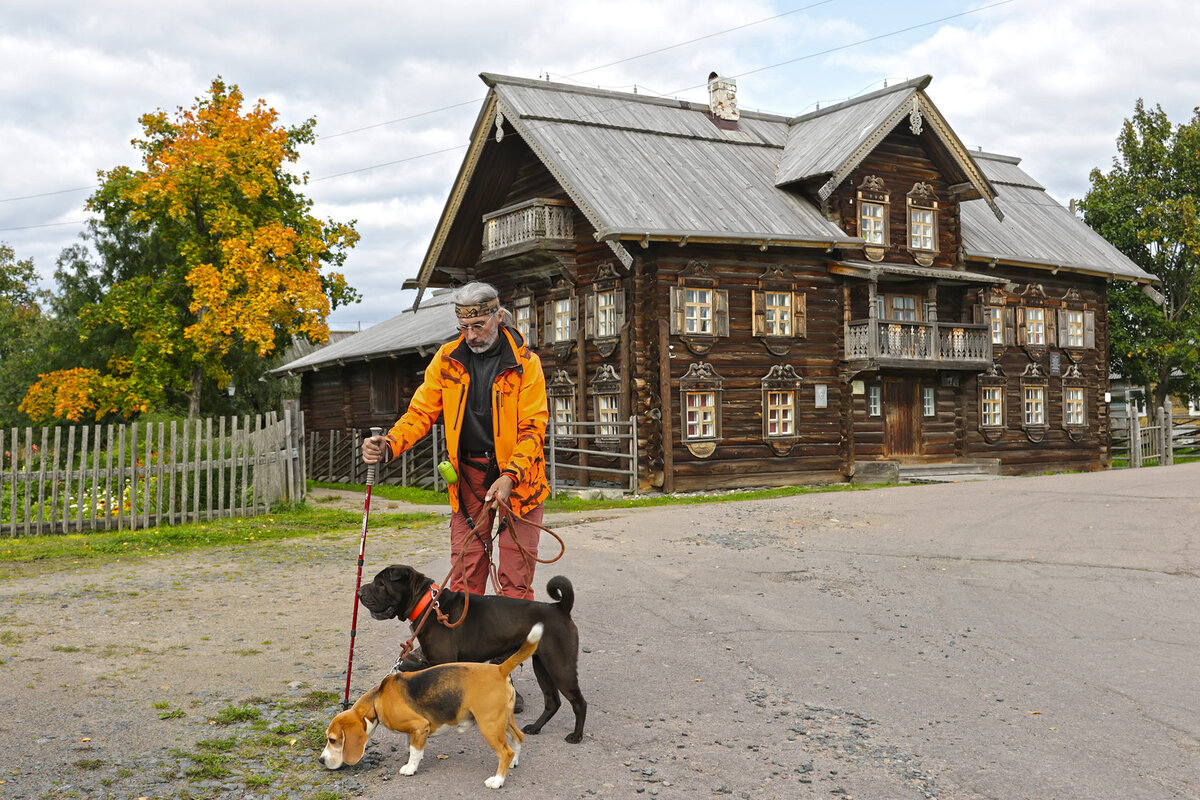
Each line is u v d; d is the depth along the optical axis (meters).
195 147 24.84
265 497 14.63
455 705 4.30
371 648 6.58
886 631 7.26
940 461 24.47
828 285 21.94
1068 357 27.16
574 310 21.67
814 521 13.37
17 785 4.17
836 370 22.00
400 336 27.91
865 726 5.13
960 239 24.17
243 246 24.03
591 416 21.22
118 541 11.68
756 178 22.70
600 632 7.19
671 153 22.33
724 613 7.82
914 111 22.55
